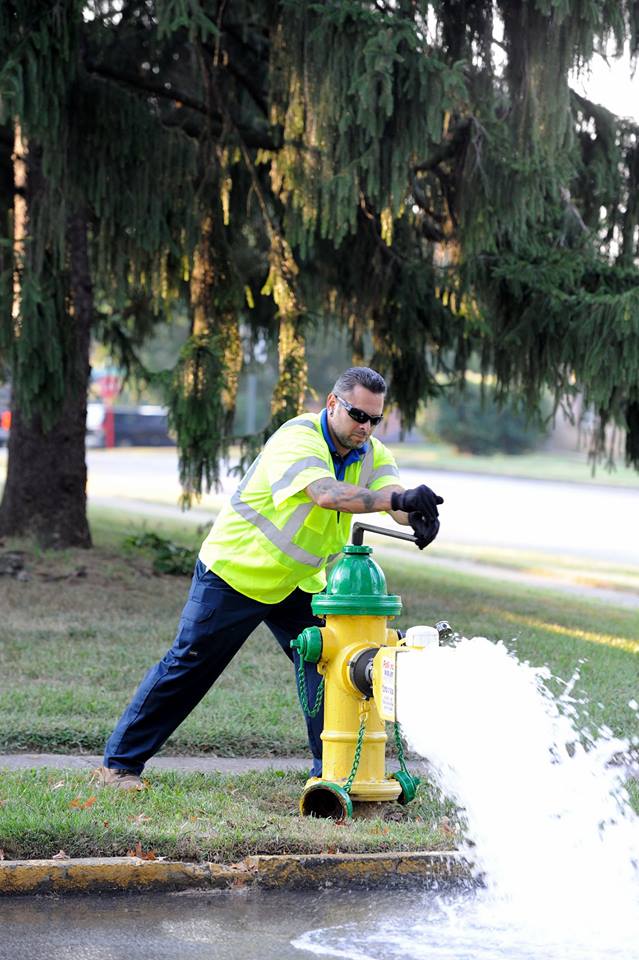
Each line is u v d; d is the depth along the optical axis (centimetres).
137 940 1129
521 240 3356
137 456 15112
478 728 1367
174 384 3391
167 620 3038
